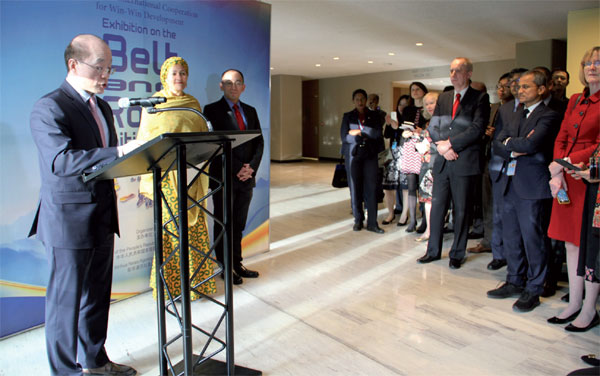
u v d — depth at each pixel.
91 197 1.90
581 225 2.31
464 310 2.91
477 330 2.63
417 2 5.25
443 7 5.50
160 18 3.11
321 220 5.55
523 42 7.95
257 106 3.88
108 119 2.09
